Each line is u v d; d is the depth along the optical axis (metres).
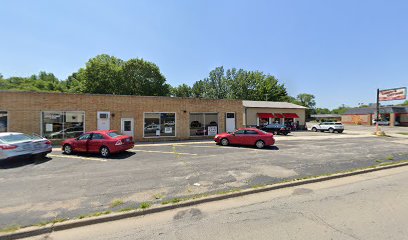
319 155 11.62
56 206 5.10
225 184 6.65
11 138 9.84
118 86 41.31
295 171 8.19
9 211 4.84
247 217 4.58
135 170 8.41
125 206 5.08
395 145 15.98
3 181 7.04
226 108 21.52
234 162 9.83
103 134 11.62
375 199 5.51
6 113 15.23
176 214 4.81
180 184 6.67
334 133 29.27
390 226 4.10
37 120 15.77
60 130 16.36
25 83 55.03
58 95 16.28
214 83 61.69
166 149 13.78
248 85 58.47
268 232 3.94
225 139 15.59
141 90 42.75
